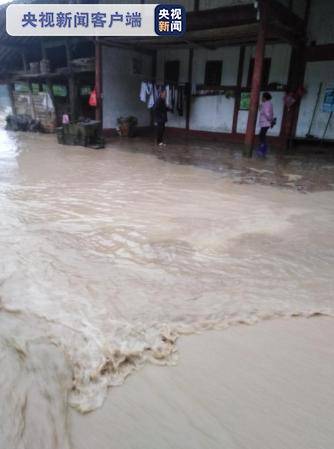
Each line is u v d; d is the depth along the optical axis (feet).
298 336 7.99
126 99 43.88
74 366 6.66
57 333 7.43
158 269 10.57
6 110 63.98
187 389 6.51
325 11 32.96
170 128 47.44
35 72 46.26
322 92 34.94
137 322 8.02
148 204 16.72
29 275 9.75
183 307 8.74
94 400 6.17
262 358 7.32
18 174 21.86
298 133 37.45
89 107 45.52
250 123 28.99
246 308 8.84
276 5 27.50
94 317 8.05
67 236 12.64
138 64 43.93
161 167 25.35
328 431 5.81
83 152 31.01
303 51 34.91
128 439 5.56
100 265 10.63
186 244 12.41
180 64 44.01
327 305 9.13
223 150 34.53
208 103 43.14
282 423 5.91
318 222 14.90
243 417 6.00
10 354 6.83
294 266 11.07
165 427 5.78
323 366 7.19
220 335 7.89
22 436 5.37
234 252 11.91
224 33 31.83
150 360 7.08
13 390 6.07
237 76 39.91
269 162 28.30
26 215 14.66
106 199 17.33
